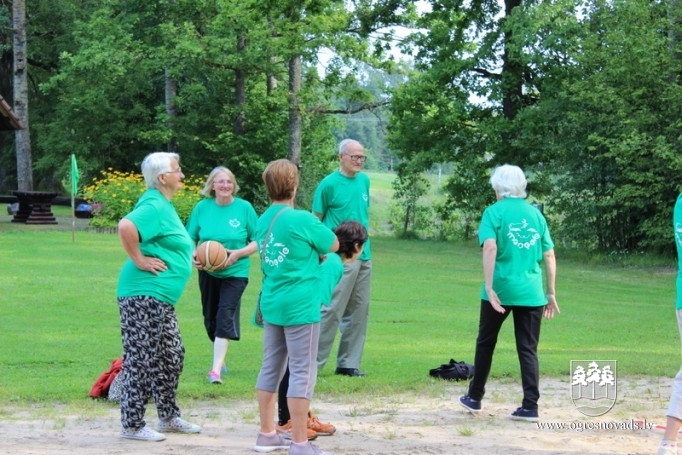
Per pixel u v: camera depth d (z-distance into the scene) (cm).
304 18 3616
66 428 663
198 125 3959
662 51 2380
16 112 3506
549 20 2684
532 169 2934
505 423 694
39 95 4884
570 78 2697
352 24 3597
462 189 3234
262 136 3922
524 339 700
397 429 669
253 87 4112
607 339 1157
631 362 970
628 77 2389
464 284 1797
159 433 633
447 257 2448
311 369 581
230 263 825
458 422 696
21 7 3506
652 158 2375
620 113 2330
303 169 3816
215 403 762
